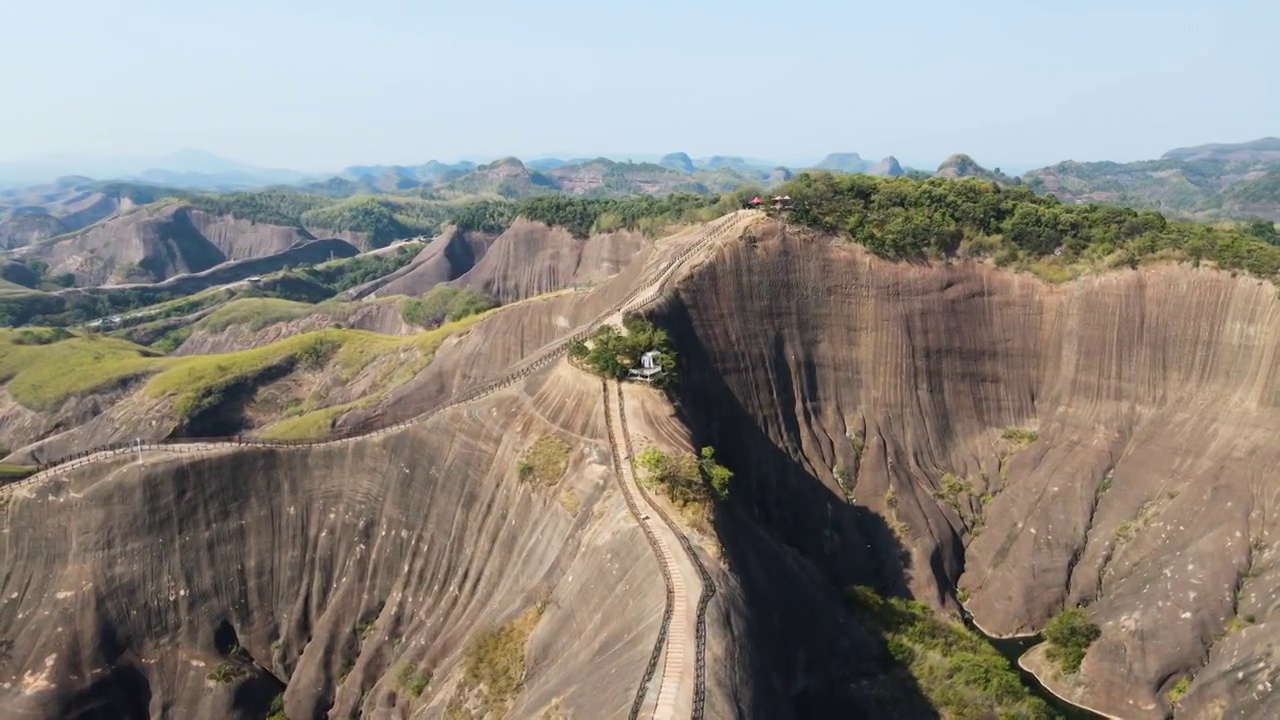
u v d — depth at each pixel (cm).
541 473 6975
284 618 7619
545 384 7888
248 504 7769
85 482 7494
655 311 8669
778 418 9088
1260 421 8006
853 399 9506
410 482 7731
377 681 7094
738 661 4659
